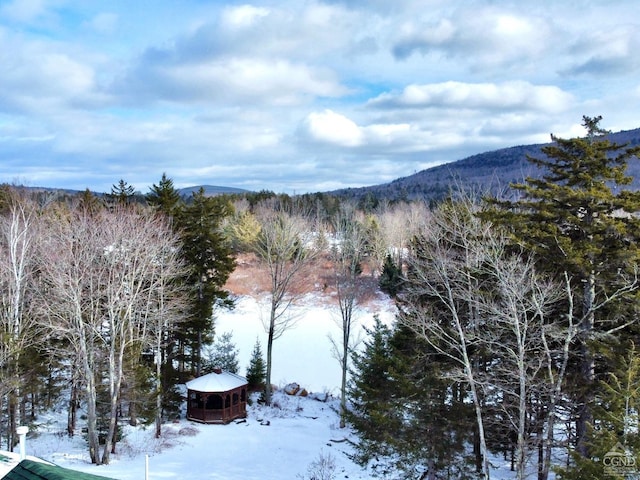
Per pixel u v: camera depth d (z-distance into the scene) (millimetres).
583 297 17875
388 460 24094
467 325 19875
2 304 25266
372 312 53375
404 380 18141
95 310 24359
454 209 20406
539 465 18359
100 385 25109
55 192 41812
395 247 58812
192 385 31469
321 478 22406
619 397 12414
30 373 23938
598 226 17203
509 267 16719
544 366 18125
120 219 26422
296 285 49531
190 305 30016
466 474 19531
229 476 22562
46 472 9977
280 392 38625
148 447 26031
